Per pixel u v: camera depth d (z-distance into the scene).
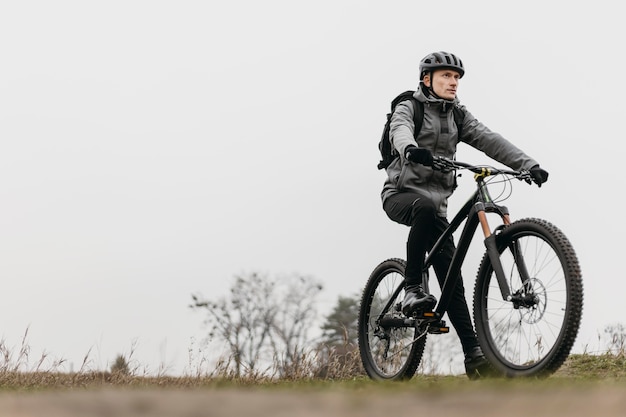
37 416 2.22
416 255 5.80
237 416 2.20
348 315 33.88
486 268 5.36
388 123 6.08
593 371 6.68
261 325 33.59
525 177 5.54
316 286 35.03
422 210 5.76
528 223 5.02
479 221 5.39
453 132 6.10
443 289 5.71
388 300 6.47
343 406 2.38
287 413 2.24
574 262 4.73
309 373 6.65
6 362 6.57
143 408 2.35
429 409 2.29
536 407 2.27
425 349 6.54
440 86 6.07
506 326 5.19
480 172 5.41
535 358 4.95
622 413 2.10
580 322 4.70
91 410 2.32
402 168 6.01
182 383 6.23
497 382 4.12
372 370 6.58
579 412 2.15
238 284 33.97
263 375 6.52
